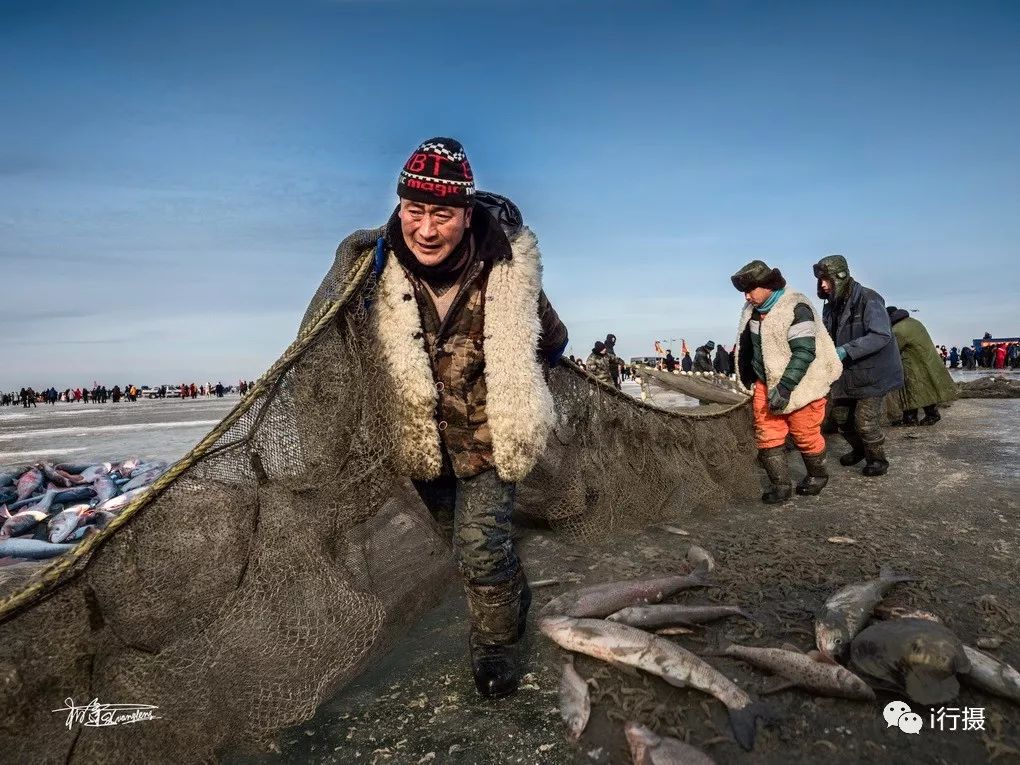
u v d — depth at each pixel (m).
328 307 2.33
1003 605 3.10
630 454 4.45
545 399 2.38
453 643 2.93
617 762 2.12
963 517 4.57
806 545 4.02
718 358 18.73
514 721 2.33
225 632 2.26
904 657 2.32
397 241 2.23
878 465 5.93
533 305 2.32
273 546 2.35
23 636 1.88
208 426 16.20
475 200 2.31
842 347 5.78
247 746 2.23
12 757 1.82
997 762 2.06
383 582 3.04
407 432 2.30
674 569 3.72
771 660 2.58
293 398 2.40
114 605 2.06
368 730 2.32
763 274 4.93
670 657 2.48
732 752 2.16
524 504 4.23
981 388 13.88
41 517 6.14
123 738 1.99
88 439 13.64
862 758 2.11
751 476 5.31
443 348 2.28
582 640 2.67
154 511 2.15
